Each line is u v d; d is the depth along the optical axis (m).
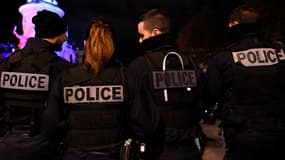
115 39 2.38
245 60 2.54
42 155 2.32
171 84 2.31
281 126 2.43
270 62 2.55
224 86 2.63
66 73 2.29
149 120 2.23
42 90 2.46
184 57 2.47
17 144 2.34
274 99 2.47
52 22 2.59
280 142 2.43
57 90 2.26
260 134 2.41
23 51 2.58
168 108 2.28
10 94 2.44
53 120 2.23
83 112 2.22
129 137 2.36
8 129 2.41
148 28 2.46
